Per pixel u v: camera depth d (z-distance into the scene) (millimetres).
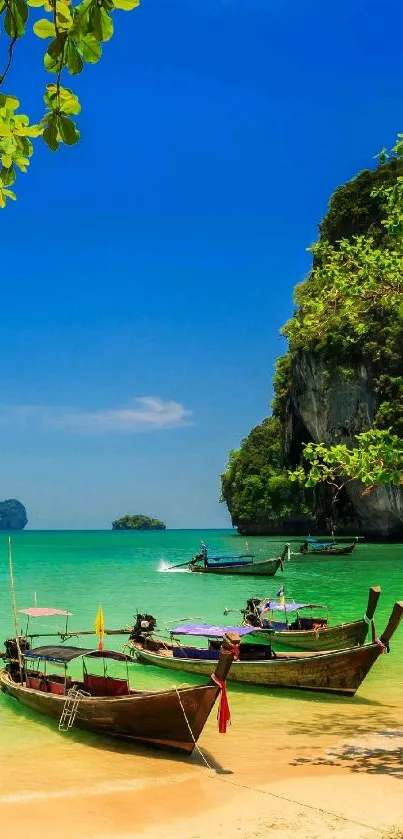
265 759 10039
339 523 81375
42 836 7660
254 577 40156
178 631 14750
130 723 10609
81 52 2756
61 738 11148
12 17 2688
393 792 8609
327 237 67500
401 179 10266
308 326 12625
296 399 74375
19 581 39000
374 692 13664
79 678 15172
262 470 108000
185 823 7953
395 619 12430
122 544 99062
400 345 59375
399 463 9258
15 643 14617
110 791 8969
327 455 9469
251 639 19594
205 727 11711
